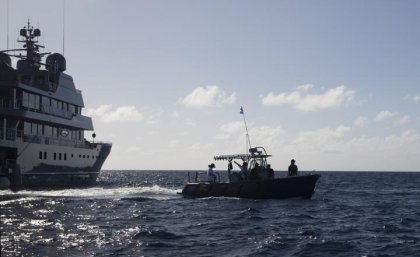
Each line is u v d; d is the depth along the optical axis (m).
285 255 17.41
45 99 54.84
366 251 18.25
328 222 27.09
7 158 47.53
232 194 38.75
